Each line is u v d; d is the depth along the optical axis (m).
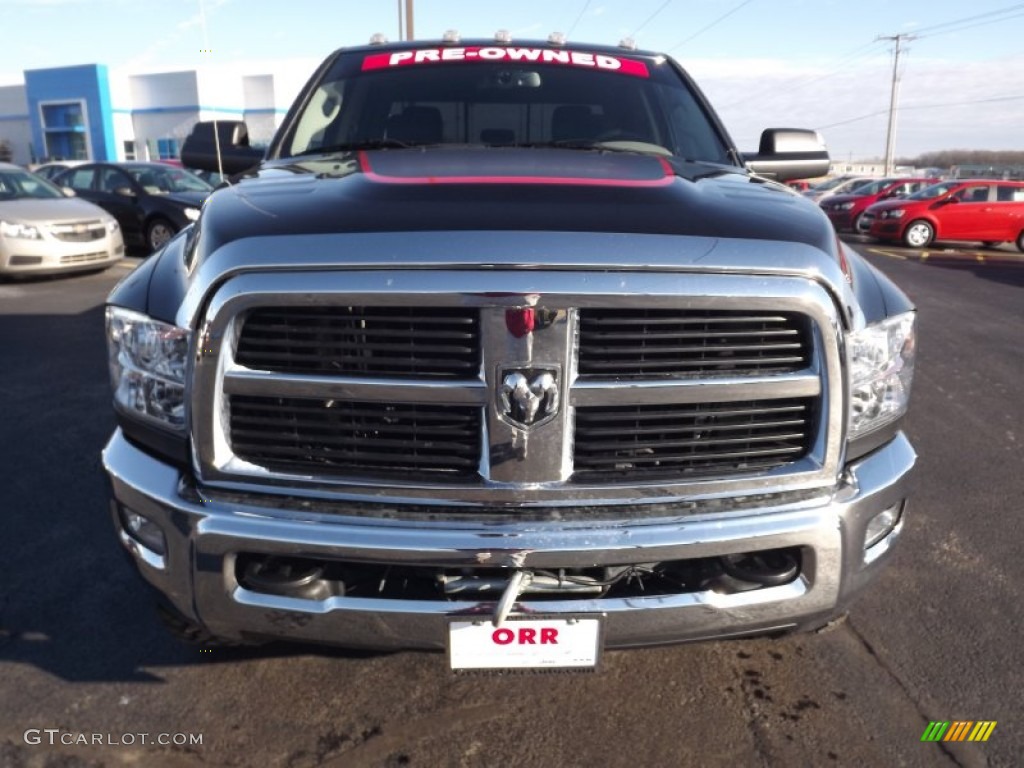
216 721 2.37
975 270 13.73
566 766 2.21
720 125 3.38
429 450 1.86
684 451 1.92
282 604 1.90
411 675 2.58
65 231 9.58
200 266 1.86
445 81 3.33
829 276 1.86
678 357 1.86
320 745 2.27
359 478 1.86
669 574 1.97
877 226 18.42
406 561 1.80
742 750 2.27
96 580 3.11
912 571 3.25
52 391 5.39
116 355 2.08
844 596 2.02
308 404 1.86
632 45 3.83
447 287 1.75
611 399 1.82
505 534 1.80
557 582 1.90
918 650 2.74
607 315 1.81
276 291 1.78
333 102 3.30
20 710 2.40
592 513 1.86
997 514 3.78
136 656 2.66
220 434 1.87
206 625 1.96
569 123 3.17
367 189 2.10
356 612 1.88
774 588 1.96
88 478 4.02
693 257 1.79
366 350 1.82
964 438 4.82
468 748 2.26
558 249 1.76
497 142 3.07
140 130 41.91
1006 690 2.54
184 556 1.90
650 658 2.67
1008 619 2.92
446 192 2.04
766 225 1.94
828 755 2.26
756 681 2.57
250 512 1.86
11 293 8.97
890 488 2.05
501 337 1.76
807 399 1.93
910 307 2.15
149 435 2.02
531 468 1.82
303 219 1.88
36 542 3.39
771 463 1.95
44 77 42.25
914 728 2.37
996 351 7.10
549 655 1.91
